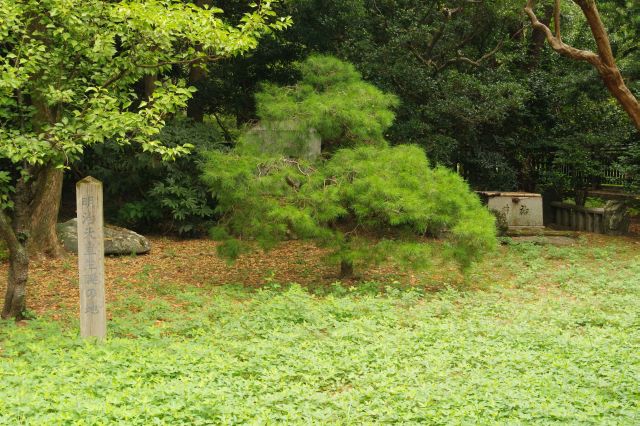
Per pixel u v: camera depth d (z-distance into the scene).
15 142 8.59
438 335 9.06
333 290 11.92
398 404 6.54
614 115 21.47
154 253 15.69
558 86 20.64
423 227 11.21
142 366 7.44
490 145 21.53
